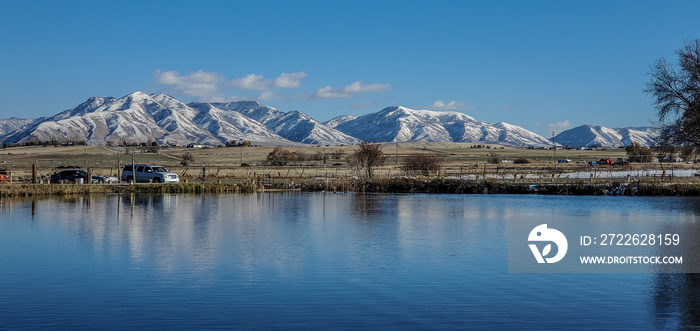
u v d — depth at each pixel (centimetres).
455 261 2142
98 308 1523
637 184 5338
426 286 1764
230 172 9538
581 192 5378
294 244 2495
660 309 1552
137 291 1694
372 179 6247
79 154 18862
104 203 4388
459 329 1368
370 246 2453
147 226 3048
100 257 2191
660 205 4241
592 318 1464
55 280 1822
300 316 1457
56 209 3906
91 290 1703
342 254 2267
